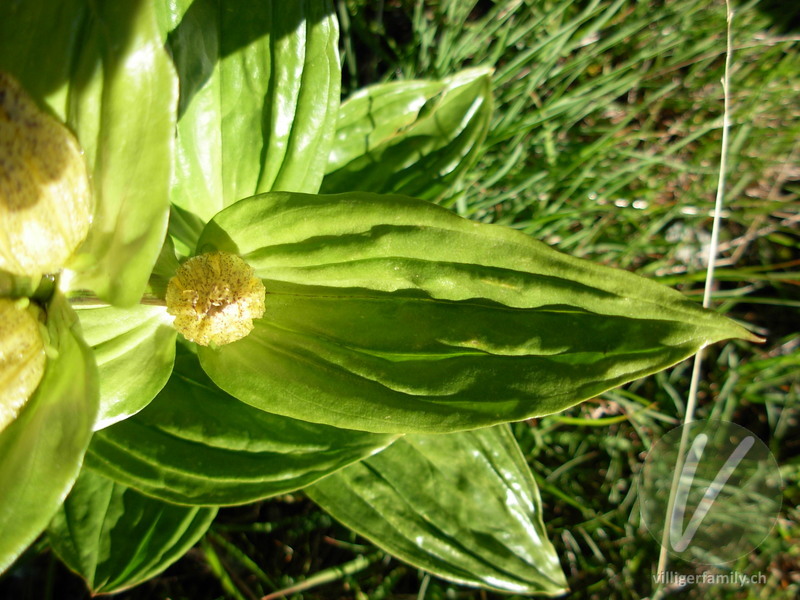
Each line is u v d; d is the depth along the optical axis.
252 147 0.17
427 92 0.20
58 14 0.10
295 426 0.16
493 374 0.14
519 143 0.23
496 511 0.19
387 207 0.14
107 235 0.12
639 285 0.13
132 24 0.10
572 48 0.24
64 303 0.12
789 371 0.24
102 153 0.11
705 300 0.21
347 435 0.16
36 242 0.11
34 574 0.21
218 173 0.17
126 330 0.15
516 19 0.25
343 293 0.15
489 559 0.18
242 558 0.21
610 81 0.26
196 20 0.16
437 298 0.14
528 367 0.14
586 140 0.26
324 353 0.15
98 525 0.17
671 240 0.26
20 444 0.11
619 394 0.24
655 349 0.13
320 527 0.22
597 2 0.22
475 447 0.19
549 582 0.19
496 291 0.14
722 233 0.26
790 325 0.26
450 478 0.19
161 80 0.10
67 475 0.10
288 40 0.17
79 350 0.11
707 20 0.25
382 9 0.25
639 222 0.25
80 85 0.11
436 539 0.18
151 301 0.15
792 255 0.26
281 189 0.18
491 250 0.13
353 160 0.20
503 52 0.25
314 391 0.15
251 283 0.14
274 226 0.14
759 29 0.26
